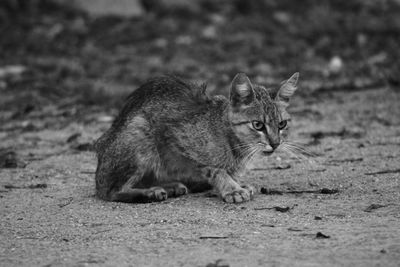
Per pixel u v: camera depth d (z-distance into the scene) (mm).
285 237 9391
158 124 12078
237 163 12117
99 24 32125
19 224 10617
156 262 8586
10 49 29297
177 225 10250
